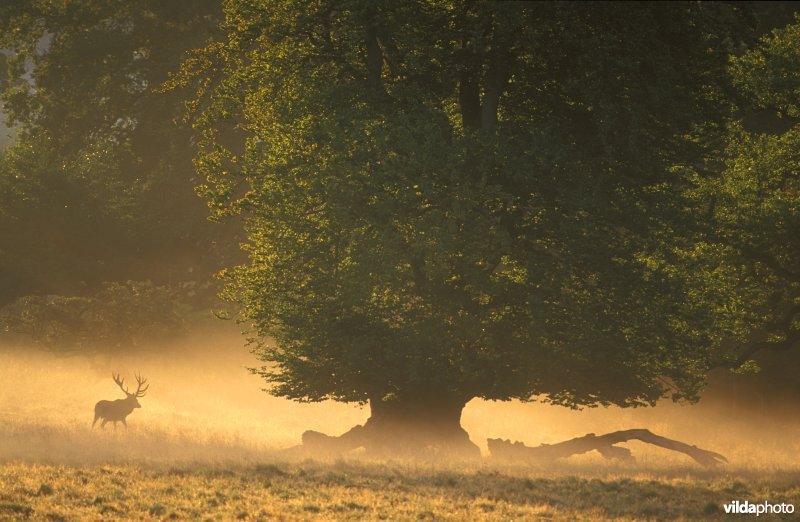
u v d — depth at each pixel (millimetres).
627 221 87062
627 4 79312
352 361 86875
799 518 54750
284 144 92938
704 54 86375
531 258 87500
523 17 80875
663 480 69062
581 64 83125
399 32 91250
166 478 61750
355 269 83562
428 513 52219
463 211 81000
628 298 87938
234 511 51688
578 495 60656
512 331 88000
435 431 93125
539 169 85438
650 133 87750
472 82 95312
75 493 55469
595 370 89250
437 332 85500
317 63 96562
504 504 55938
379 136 85250
